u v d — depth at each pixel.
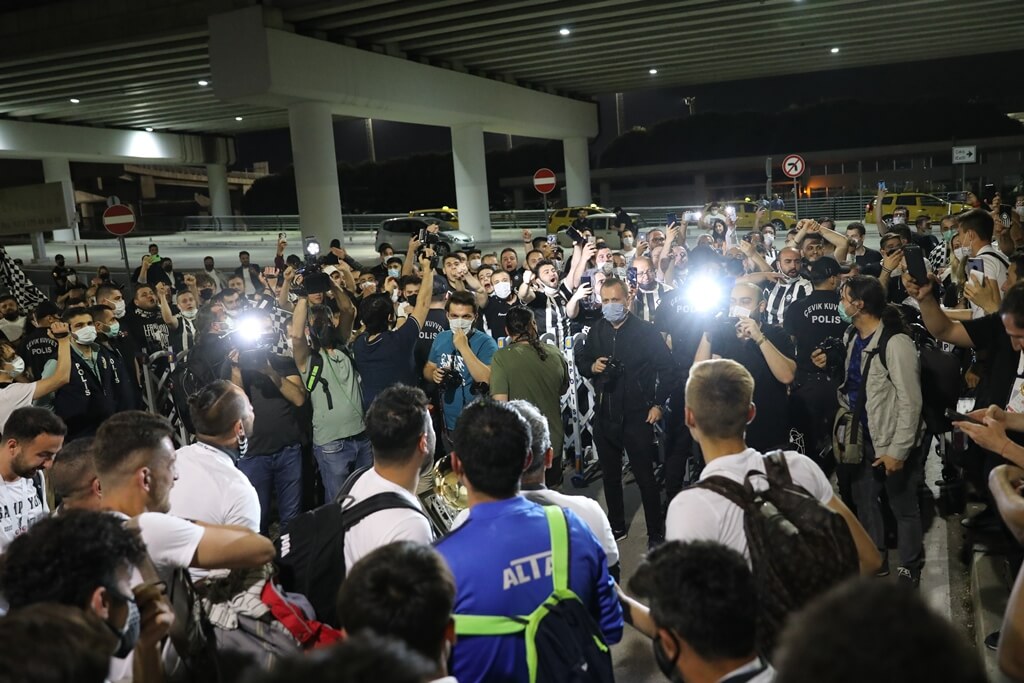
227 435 3.48
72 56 29.28
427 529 2.82
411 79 30.08
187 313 8.64
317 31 26.58
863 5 25.70
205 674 2.70
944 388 4.86
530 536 2.54
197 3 25.50
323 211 28.11
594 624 2.50
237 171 93.56
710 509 2.52
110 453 2.79
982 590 4.51
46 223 20.61
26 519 3.75
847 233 10.56
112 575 2.03
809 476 2.66
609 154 76.75
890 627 1.11
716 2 24.55
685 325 6.12
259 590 2.78
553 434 5.66
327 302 7.98
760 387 5.20
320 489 6.73
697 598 1.79
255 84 24.97
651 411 5.56
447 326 7.31
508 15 25.38
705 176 67.31
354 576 1.92
